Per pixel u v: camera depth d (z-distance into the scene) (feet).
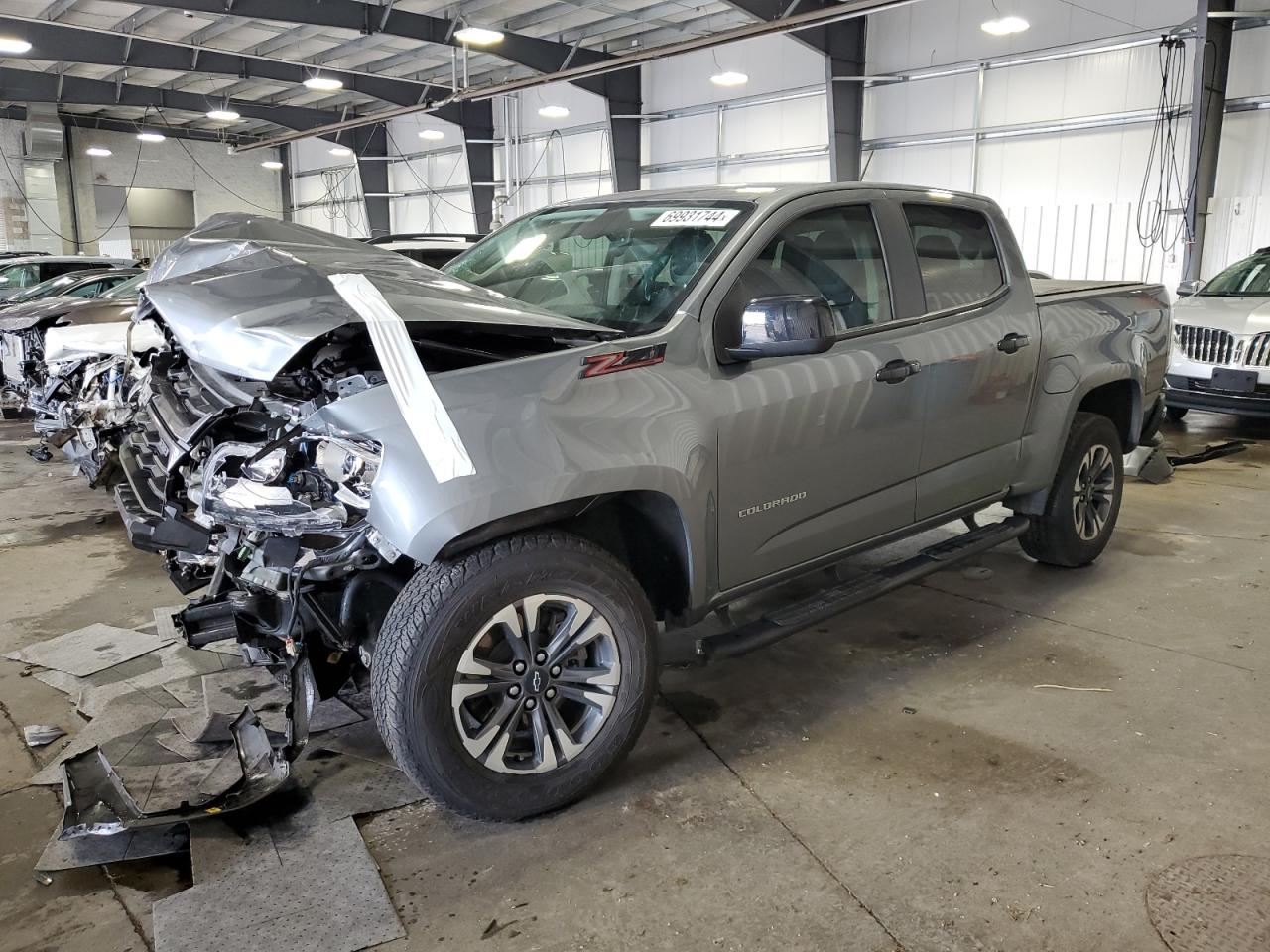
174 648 11.71
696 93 56.85
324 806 8.41
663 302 9.12
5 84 65.77
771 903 7.23
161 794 8.20
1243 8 36.60
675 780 8.95
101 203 89.35
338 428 7.43
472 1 48.44
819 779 8.95
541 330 8.09
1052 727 9.91
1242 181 37.35
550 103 65.92
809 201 10.03
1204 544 16.17
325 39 56.03
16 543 16.48
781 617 10.07
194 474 8.57
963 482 11.87
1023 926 6.97
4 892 7.38
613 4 48.60
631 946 6.81
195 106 74.08
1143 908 7.13
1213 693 10.65
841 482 10.14
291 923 6.93
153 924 6.93
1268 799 8.55
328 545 7.75
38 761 9.25
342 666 8.63
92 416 16.66
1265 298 26.55
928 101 46.70
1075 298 13.75
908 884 7.45
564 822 8.27
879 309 10.61
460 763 7.72
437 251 26.07
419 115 77.66
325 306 7.91
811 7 43.55
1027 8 42.57
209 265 9.95
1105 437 14.28
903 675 11.16
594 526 8.93
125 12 50.75
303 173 94.89
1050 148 42.86
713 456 8.73
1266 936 6.83
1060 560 14.39
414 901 7.27
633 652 8.42
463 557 7.58
